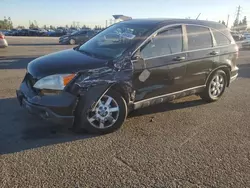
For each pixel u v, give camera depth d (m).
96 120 4.03
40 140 3.83
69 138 3.92
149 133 4.19
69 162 3.27
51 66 3.88
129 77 4.17
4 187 2.76
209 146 3.80
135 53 4.25
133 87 4.26
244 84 7.95
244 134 4.25
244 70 10.76
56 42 29.05
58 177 2.96
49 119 3.76
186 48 4.98
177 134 4.19
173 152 3.59
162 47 4.61
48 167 3.15
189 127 4.49
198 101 5.97
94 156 3.43
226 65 5.80
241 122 4.78
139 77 4.30
